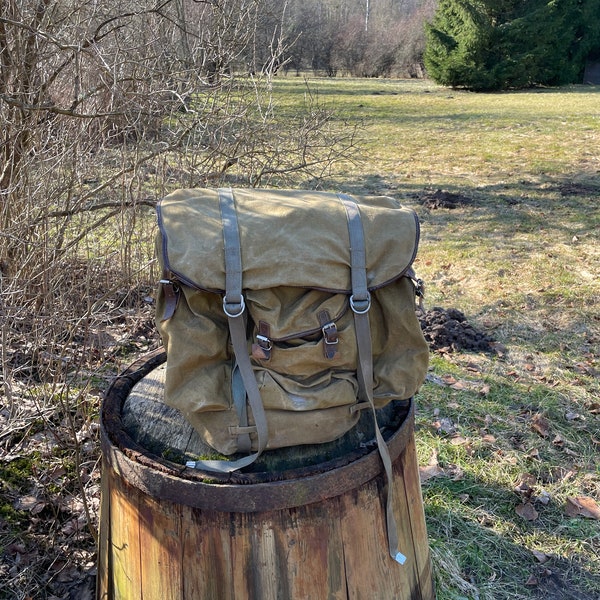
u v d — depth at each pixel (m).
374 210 1.86
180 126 4.46
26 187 3.87
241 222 1.75
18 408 3.30
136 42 4.23
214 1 4.26
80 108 4.05
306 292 1.73
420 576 2.08
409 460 2.03
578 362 4.48
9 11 3.80
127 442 1.87
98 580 2.15
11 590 2.61
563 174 9.88
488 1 23.03
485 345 4.68
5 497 3.01
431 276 5.97
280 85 19.38
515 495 3.23
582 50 25.50
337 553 1.77
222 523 1.70
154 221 5.05
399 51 31.77
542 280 5.82
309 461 1.80
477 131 13.91
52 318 3.30
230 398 1.77
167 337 1.76
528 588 2.73
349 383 1.79
